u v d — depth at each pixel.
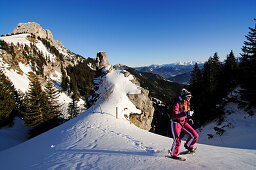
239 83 24.80
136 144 7.46
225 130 21.56
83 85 83.44
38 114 26.14
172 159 4.08
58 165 4.51
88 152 5.84
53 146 7.63
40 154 6.52
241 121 21.27
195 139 3.93
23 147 9.75
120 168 3.69
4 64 63.38
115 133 10.55
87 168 3.97
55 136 10.69
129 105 21.86
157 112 42.00
